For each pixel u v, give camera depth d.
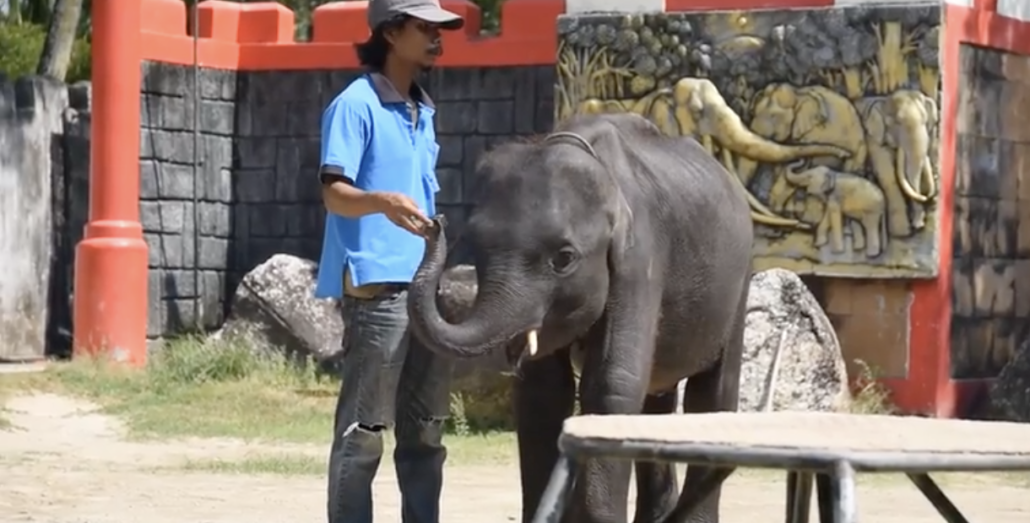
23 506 12.45
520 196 7.73
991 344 18.67
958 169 17.95
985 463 4.95
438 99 21.05
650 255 8.21
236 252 22.39
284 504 12.70
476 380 17.91
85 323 20.56
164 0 21.78
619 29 18.56
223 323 22.14
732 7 18.28
